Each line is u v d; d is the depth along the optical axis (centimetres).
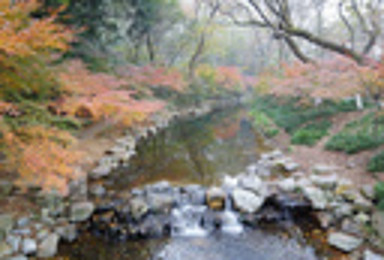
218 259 317
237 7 1123
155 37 1539
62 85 350
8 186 353
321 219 373
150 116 1106
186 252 329
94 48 862
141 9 1167
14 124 286
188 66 1789
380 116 582
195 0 1492
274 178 505
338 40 1412
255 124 1114
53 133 304
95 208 388
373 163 445
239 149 775
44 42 249
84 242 338
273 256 320
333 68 635
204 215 400
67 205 380
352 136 580
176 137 944
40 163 263
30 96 348
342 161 518
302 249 329
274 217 396
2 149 264
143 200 413
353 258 299
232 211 412
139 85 872
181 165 626
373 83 489
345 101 815
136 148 768
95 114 332
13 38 211
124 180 517
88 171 520
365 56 603
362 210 360
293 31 891
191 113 1552
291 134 787
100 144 691
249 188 437
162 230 369
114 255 319
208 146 816
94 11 828
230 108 1925
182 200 431
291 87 775
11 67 270
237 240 353
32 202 354
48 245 311
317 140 674
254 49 2728
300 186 430
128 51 1464
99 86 434
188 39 1648
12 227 308
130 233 359
